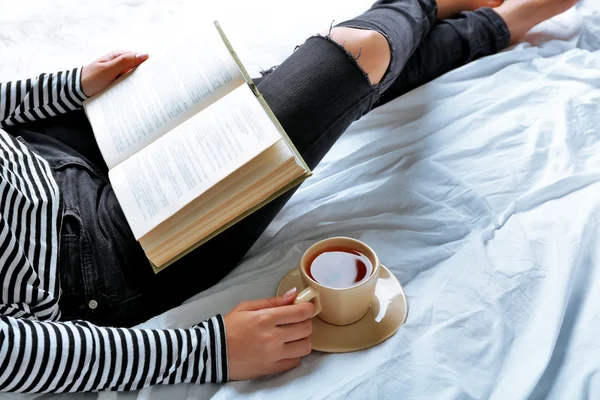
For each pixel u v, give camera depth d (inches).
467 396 25.2
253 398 25.8
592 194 32.8
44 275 26.4
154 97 30.9
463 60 44.6
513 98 40.1
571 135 36.9
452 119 39.8
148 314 29.7
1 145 28.4
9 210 26.3
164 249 26.2
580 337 26.9
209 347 26.1
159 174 26.7
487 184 35.1
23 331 23.2
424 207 34.6
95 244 28.5
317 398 25.3
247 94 27.7
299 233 33.9
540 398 26.1
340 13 51.8
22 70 45.1
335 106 30.5
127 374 24.9
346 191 35.6
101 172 33.4
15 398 26.4
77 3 53.7
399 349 26.9
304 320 27.1
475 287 29.4
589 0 50.3
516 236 31.5
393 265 31.3
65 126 34.7
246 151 25.6
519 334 27.8
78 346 24.0
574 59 42.8
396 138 38.7
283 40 48.5
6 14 51.7
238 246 30.7
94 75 33.6
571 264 29.2
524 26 45.4
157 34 49.8
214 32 32.8
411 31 36.8
